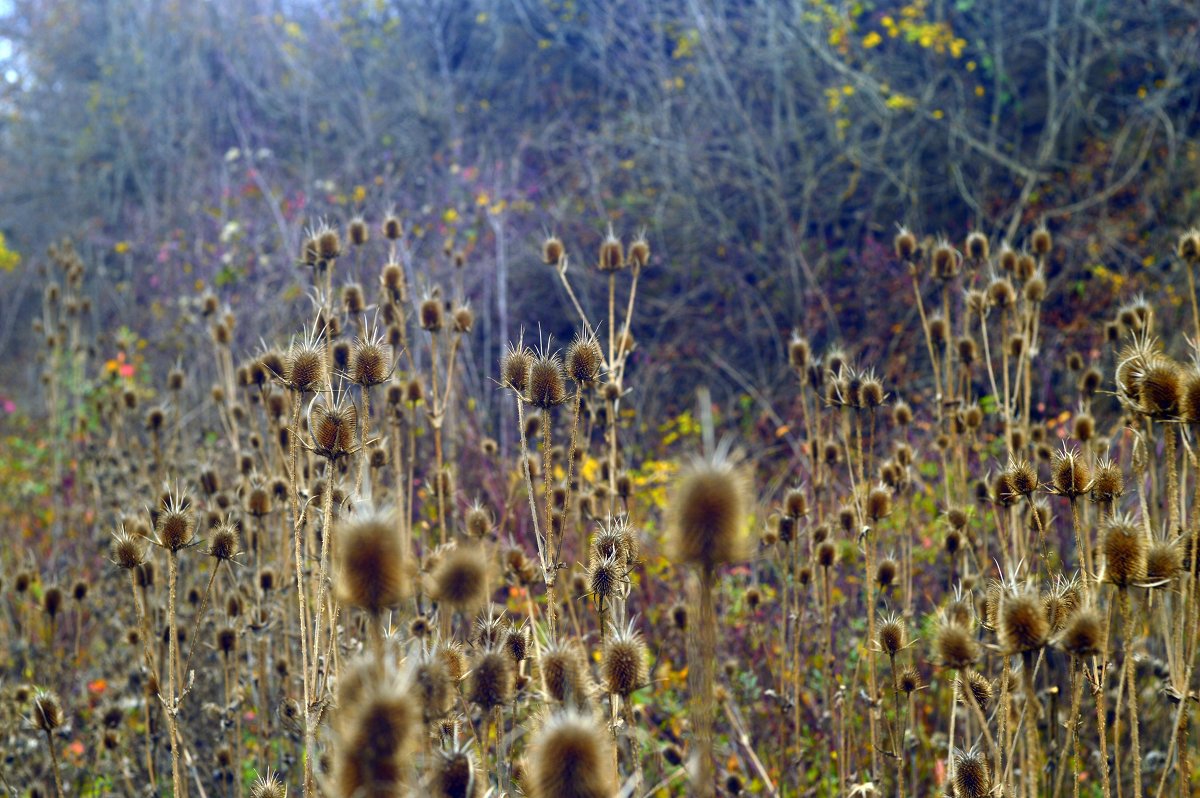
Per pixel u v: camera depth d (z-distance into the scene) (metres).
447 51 21.38
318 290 4.56
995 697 4.01
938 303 13.60
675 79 17.67
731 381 14.33
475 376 10.56
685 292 15.61
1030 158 16.38
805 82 17.48
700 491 2.19
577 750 2.20
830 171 16.81
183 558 6.21
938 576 6.36
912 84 17.80
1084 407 5.67
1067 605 3.23
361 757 2.01
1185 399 3.11
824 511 5.95
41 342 16.66
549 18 19.86
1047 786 4.89
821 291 14.15
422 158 17.50
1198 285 11.78
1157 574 3.11
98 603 7.00
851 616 6.34
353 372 3.46
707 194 16.33
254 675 5.23
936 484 7.17
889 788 5.27
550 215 15.88
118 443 8.34
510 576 4.47
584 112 19.27
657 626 6.45
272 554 5.78
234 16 23.09
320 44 21.86
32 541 9.62
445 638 3.55
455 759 2.30
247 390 6.25
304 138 18.61
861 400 4.59
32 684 5.61
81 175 23.89
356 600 2.18
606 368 4.97
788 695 5.41
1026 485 3.81
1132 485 5.30
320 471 4.96
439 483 4.74
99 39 26.55
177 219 19.30
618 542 3.53
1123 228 14.58
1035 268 5.79
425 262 13.54
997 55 16.30
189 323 12.39
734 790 5.01
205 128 21.64
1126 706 5.45
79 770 5.64
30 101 26.28
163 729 5.34
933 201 16.64
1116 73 17.39
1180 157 15.61
